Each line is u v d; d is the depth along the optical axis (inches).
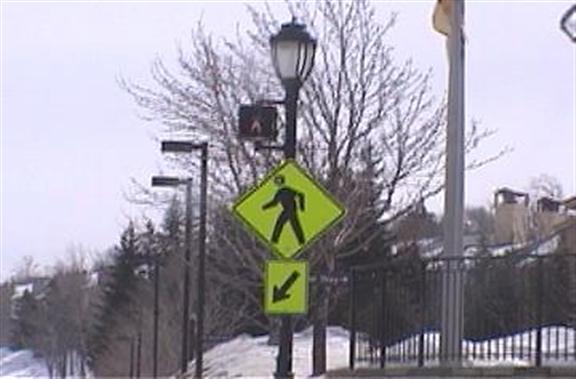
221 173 1366.9
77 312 4111.7
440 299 725.3
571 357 675.4
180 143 1246.9
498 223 3420.3
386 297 779.4
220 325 1937.7
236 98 1337.4
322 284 1251.8
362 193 1283.2
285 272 661.3
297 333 1651.1
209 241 1542.8
